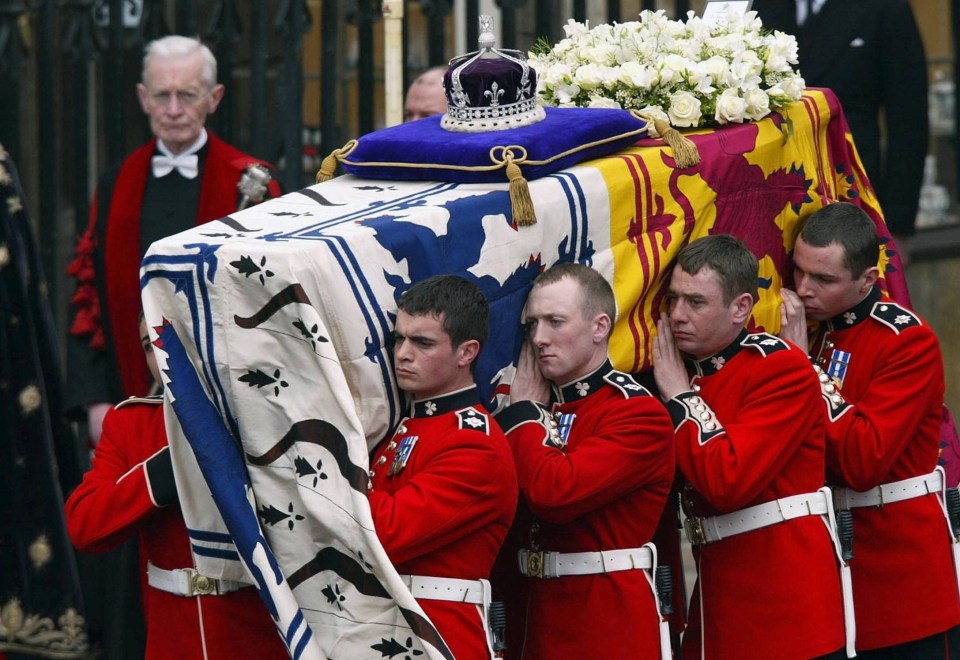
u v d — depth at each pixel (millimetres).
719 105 16844
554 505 14047
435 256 13664
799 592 15477
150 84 19922
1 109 23938
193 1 23125
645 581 14773
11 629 19422
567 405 14711
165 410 13531
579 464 14070
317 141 25469
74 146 23969
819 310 17094
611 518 14664
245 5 25641
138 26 23375
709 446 15094
